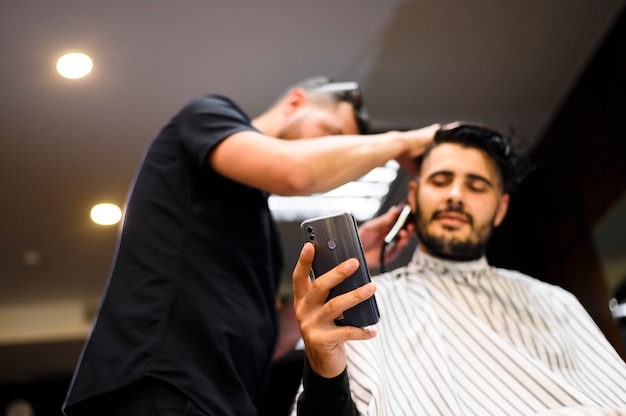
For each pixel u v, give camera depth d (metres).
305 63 2.85
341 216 1.18
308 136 1.86
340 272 1.12
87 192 3.48
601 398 1.35
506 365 1.31
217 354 1.38
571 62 2.99
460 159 1.67
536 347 1.43
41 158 3.22
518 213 3.46
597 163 2.96
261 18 2.62
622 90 2.76
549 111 3.24
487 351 1.35
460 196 1.62
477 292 1.54
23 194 3.47
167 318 1.39
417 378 1.31
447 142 1.71
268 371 1.57
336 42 2.76
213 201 1.57
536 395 1.25
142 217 1.53
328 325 1.13
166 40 2.68
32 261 4.07
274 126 1.88
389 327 1.45
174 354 1.35
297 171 1.49
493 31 2.77
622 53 2.74
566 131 3.17
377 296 1.52
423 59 2.88
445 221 1.61
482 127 1.73
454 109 3.18
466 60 2.90
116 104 2.95
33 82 2.80
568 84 3.10
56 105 2.93
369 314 1.15
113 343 1.36
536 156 3.40
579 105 3.06
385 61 2.87
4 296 4.45
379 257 1.93
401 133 1.71
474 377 1.31
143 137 3.13
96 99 2.92
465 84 3.04
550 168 3.31
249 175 1.53
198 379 1.33
